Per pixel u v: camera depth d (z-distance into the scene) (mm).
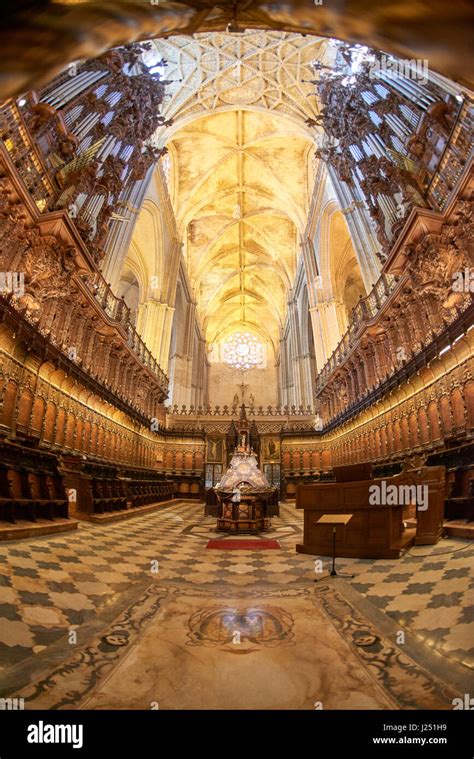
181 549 6824
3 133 10016
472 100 8758
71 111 14031
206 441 28250
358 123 16797
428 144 11914
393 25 1673
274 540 8094
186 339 38844
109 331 17297
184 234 38219
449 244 10477
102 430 16812
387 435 15359
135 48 17797
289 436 27953
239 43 26453
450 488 7039
